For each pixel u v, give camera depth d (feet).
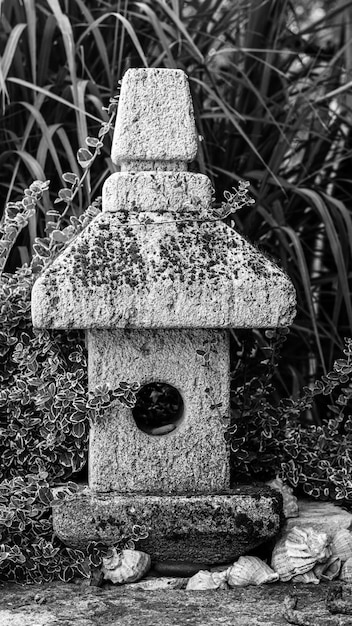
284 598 8.59
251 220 12.79
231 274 8.83
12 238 9.89
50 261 9.54
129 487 9.12
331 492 10.12
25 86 11.97
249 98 13.73
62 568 9.05
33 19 11.35
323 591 8.75
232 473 10.00
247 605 8.41
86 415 9.01
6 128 12.60
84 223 9.77
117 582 8.94
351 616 8.00
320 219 14.02
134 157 9.20
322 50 15.19
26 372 9.55
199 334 9.16
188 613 8.21
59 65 13.24
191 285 8.72
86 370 9.53
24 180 12.53
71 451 9.55
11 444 9.55
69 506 8.84
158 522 8.86
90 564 8.93
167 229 9.02
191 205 9.18
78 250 8.81
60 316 8.58
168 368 9.14
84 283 8.61
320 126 13.97
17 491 9.07
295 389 12.64
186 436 9.18
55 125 11.62
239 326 8.82
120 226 9.00
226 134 13.57
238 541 8.97
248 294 8.79
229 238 9.07
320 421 13.17
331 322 13.12
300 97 13.37
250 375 11.85
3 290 9.73
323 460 10.09
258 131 13.41
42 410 9.44
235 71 13.84
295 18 14.51
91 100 11.70
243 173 13.75
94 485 9.11
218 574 8.96
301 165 13.60
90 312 8.60
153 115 9.22
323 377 10.32
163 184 9.15
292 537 9.13
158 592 8.80
